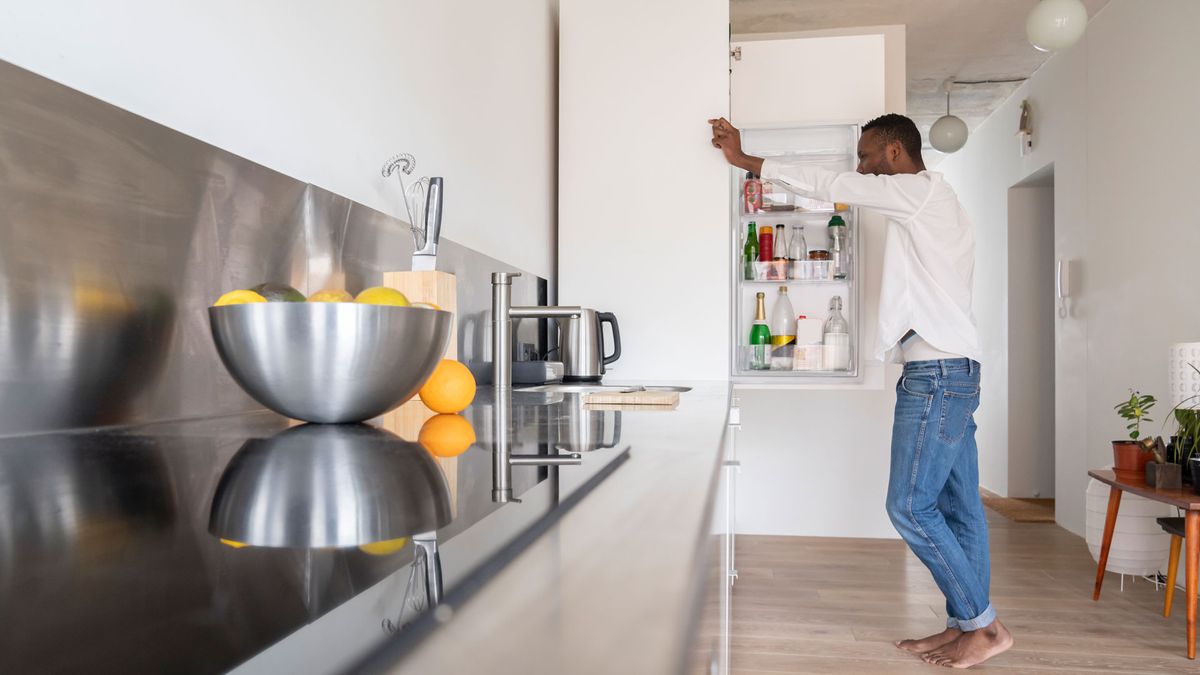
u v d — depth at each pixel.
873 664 2.36
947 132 4.62
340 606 0.21
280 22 1.15
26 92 0.69
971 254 2.51
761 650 2.46
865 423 3.86
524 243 2.52
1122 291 3.81
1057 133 4.59
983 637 2.35
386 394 0.76
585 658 0.16
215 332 0.73
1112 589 3.17
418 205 1.63
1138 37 3.65
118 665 0.18
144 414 0.82
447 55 1.83
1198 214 3.20
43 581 0.25
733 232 3.58
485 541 0.29
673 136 2.81
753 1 4.01
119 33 0.85
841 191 2.53
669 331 2.78
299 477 0.47
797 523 3.88
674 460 0.54
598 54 2.85
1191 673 2.32
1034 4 4.02
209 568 0.26
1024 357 5.47
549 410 1.08
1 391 0.67
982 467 6.09
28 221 0.69
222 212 0.95
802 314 3.62
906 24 4.27
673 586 0.22
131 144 0.81
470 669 0.16
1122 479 2.98
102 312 0.77
